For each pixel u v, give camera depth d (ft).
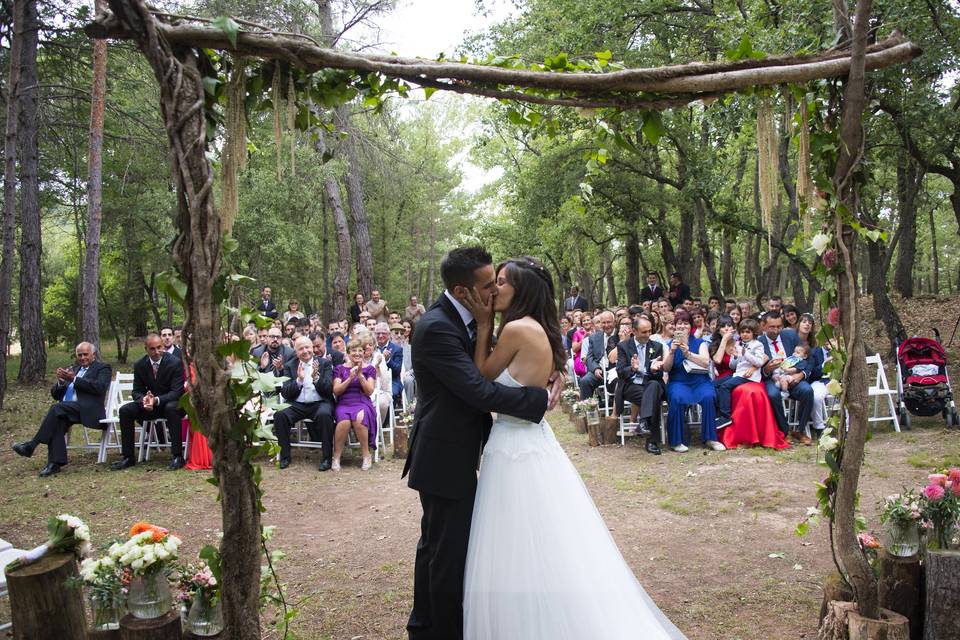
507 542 9.30
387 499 20.02
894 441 24.29
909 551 10.58
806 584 13.09
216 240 7.73
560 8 47.85
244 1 38.73
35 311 46.60
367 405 24.32
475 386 9.19
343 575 14.29
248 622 8.37
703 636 11.32
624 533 16.34
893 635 9.33
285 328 40.32
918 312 55.67
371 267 73.20
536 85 8.86
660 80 8.99
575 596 9.09
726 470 21.50
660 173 55.31
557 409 34.99
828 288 10.07
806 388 24.82
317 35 48.55
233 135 8.40
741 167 65.05
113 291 76.95
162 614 9.32
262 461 25.49
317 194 69.56
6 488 22.16
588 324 35.99
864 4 8.86
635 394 25.57
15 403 38.75
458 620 9.73
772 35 31.12
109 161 56.29
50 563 8.73
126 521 18.38
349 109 58.03
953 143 35.96
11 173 35.24
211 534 17.24
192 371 8.33
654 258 104.83
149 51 7.48
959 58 29.30
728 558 14.55
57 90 48.01
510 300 10.09
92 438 30.73
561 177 56.54
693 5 48.16
